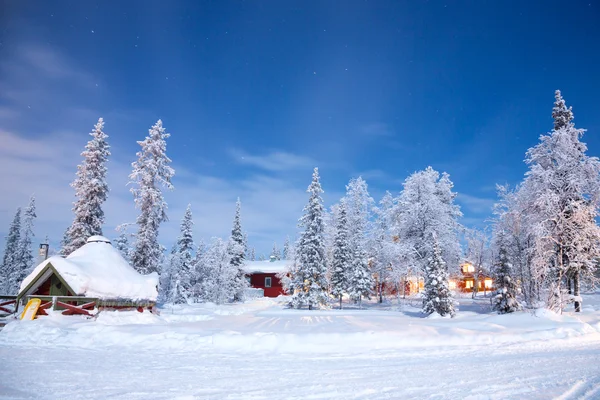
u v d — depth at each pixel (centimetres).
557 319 2234
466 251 5453
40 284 2088
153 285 2380
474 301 4569
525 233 3438
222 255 4562
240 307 3972
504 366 1037
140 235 3231
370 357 1185
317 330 1669
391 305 4181
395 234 4247
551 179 3045
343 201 4538
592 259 3016
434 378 888
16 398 683
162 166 3350
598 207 2991
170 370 952
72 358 1071
